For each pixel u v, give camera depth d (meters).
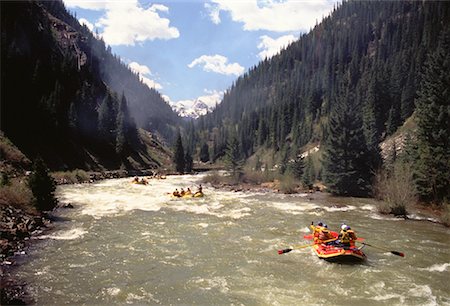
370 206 32.78
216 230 22.47
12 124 59.78
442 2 131.75
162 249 18.19
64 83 84.06
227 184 55.53
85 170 68.38
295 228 23.31
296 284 14.02
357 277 14.80
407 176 29.28
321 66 191.00
